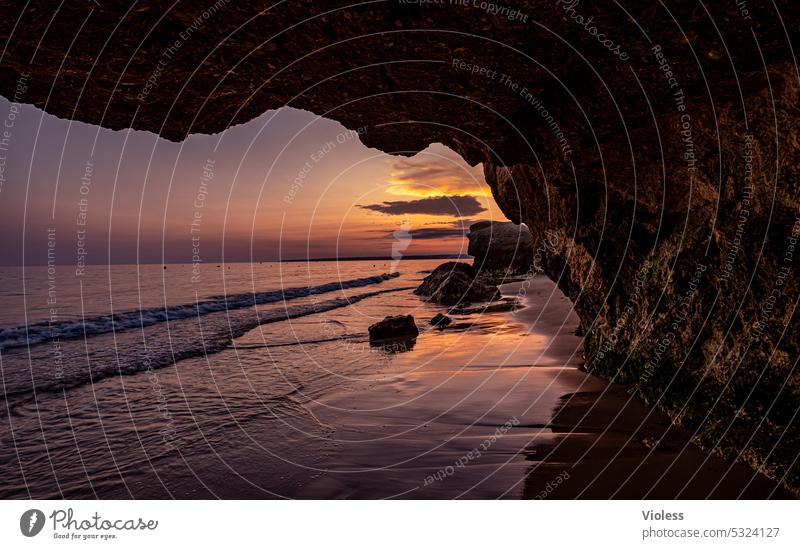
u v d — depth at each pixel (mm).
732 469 4289
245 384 8781
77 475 5152
